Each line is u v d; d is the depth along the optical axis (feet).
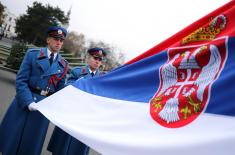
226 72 6.85
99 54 17.51
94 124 8.95
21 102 12.66
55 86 13.74
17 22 102.99
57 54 13.91
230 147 6.07
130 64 9.27
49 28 13.70
